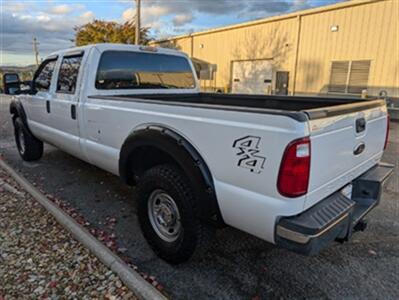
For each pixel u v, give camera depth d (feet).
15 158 17.93
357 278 7.56
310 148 5.50
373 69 36.27
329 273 7.75
